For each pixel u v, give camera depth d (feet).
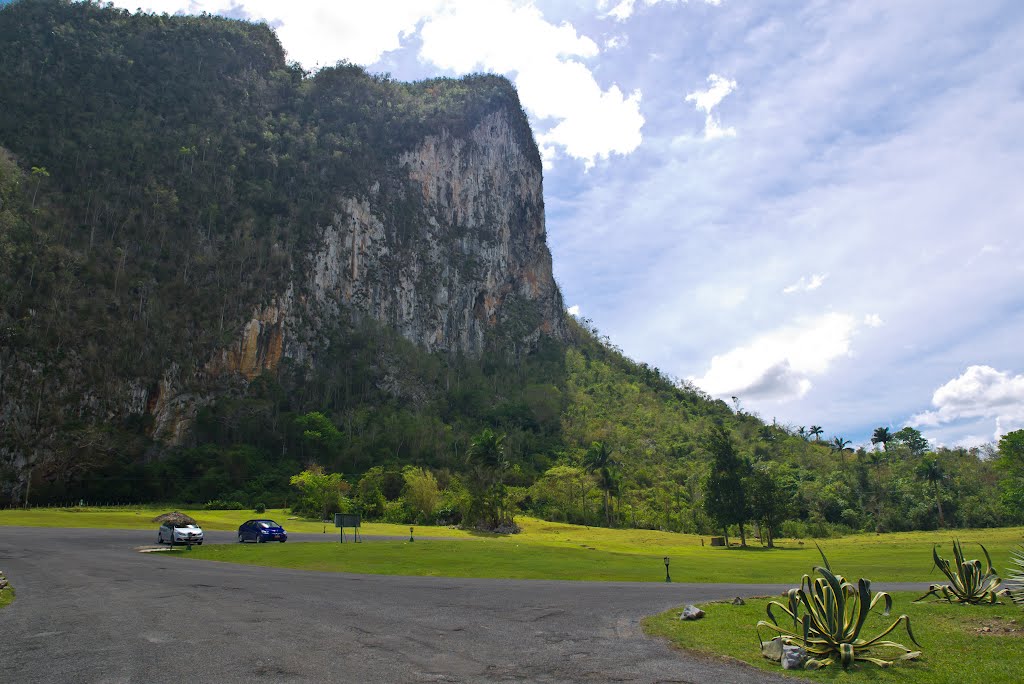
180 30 544.21
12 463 292.61
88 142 432.25
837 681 27.61
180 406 361.10
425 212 566.36
